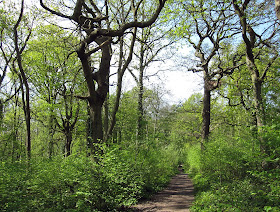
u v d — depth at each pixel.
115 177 7.49
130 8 11.18
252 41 12.41
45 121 19.72
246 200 5.80
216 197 6.59
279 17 6.20
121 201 7.80
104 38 10.59
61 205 6.91
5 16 13.70
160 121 29.12
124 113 19.88
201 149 15.04
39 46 15.45
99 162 7.66
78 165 7.60
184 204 9.76
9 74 18.00
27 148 12.47
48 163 7.91
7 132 16.70
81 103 17.44
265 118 6.97
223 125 20.81
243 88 17.70
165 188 14.81
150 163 12.73
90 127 9.78
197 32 15.88
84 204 6.96
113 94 20.27
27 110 12.64
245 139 8.78
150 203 10.09
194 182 15.20
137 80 19.58
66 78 16.31
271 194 5.30
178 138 32.53
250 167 9.13
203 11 12.62
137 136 13.08
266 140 6.09
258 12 11.17
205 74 18.69
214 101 22.75
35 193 6.79
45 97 18.11
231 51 17.84
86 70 9.17
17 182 6.55
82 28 8.58
